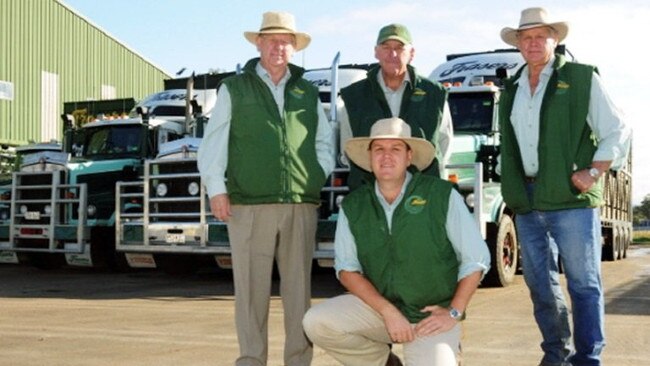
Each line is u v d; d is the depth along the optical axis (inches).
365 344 165.8
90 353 230.7
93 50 1138.7
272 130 186.4
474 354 225.6
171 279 472.1
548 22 182.1
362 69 471.5
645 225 2773.1
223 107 187.3
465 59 474.9
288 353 193.9
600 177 180.7
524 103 188.2
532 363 213.8
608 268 571.2
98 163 510.0
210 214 426.3
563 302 191.9
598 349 184.2
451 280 157.8
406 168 162.2
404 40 196.1
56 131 1078.4
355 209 159.9
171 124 516.1
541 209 184.9
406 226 154.9
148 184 441.4
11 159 671.1
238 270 189.8
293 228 191.0
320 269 495.2
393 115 202.7
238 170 187.3
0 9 1005.2
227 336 259.8
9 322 292.0
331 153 197.9
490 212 383.6
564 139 182.2
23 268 570.3
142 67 1235.9
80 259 502.9
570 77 183.5
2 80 1002.7
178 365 214.1
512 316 299.9
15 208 522.3
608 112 181.0
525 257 193.0
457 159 386.3
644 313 305.7
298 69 193.3
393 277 156.9
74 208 512.4
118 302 354.3
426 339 153.0
